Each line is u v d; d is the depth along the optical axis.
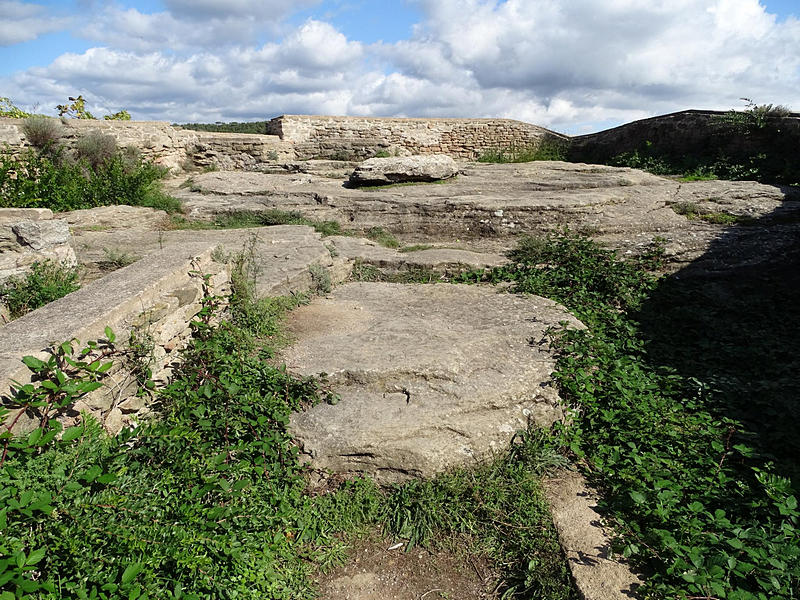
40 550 2.00
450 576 3.14
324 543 3.27
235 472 3.27
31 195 9.48
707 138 14.50
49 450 2.61
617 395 4.45
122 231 8.73
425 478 3.64
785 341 6.04
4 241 5.41
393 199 10.56
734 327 6.33
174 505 2.73
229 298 5.10
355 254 8.03
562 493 3.64
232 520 2.90
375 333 5.09
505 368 4.55
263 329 5.02
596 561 3.02
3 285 5.00
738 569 2.76
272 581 2.86
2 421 2.44
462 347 4.72
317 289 6.50
